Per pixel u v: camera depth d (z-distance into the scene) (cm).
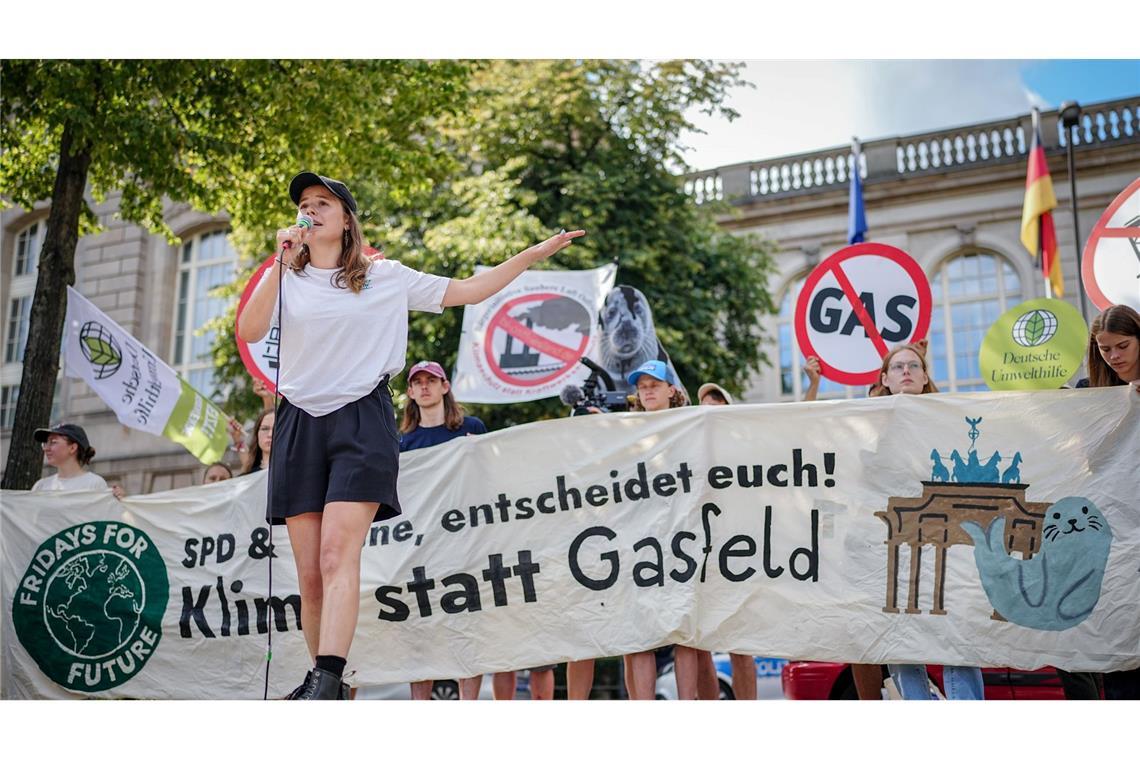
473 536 542
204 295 2405
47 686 569
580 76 1748
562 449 543
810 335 674
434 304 396
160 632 571
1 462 2431
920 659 483
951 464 498
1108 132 2277
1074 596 474
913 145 2431
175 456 2298
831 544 504
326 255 391
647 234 1755
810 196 2450
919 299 661
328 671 346
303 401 375
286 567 567
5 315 2491
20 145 1135
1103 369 505
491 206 1631
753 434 523
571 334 866
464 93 1220
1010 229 2314
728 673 1055
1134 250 603
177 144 1067
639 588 518
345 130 1136
